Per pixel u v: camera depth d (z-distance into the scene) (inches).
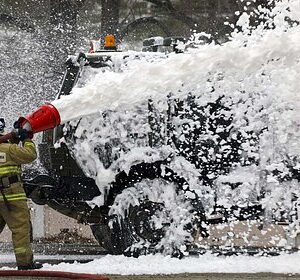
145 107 668.1
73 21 1311.5
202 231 673.0
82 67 703.7
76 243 876.0
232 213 663.1
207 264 620.4
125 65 695.7
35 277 551.2
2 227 628.7
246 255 673.0
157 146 666.8
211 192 661.9
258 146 647.1
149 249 669.3
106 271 605.6
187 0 1412.4
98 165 675.4
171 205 666.8
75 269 611.5
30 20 1273.4
